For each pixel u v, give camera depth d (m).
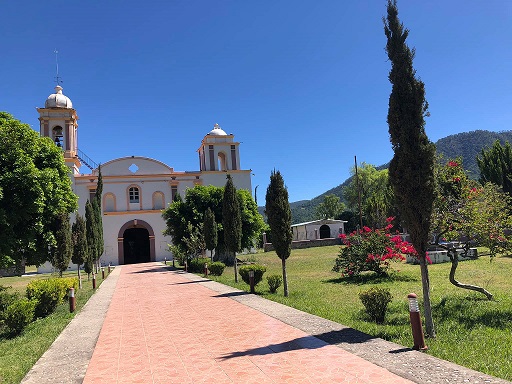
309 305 10.71
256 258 33.53
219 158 46.47
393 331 7.18
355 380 5.02
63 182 16.20
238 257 35.53
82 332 9.29
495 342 6.35
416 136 6.93
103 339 8.43
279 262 29.27
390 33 7.23
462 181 9.34
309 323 8.38
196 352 6.89
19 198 13.13
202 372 5.82
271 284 13.77
